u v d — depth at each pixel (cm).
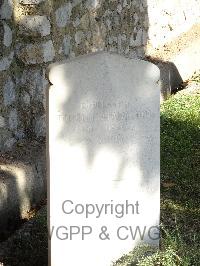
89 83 199
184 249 203
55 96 197
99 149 201
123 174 204
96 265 206
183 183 262
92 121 200
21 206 243
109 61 199
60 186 201
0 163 249
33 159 254
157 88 202
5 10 257
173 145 293
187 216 238
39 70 272
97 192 203
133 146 203
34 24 268
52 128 199
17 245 220
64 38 288
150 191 206
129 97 201
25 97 269
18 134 266
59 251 204
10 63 262
